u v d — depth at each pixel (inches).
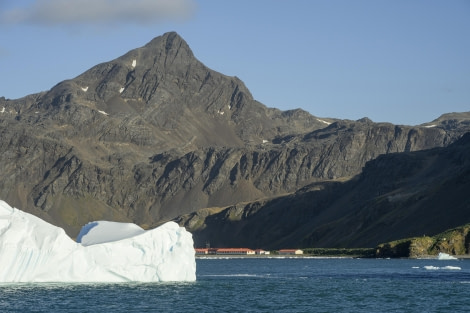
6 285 4977.9
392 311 4603.8
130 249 5142.7
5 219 4918.8
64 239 4933.6
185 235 5378.9
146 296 4886.8
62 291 4936.0
